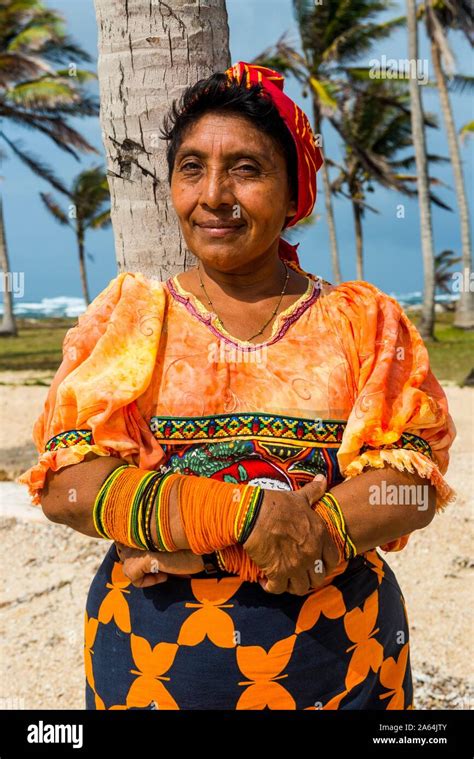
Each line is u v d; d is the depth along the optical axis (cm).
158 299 183
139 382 171
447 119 2634
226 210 173
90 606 194
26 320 4575
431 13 2380
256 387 175
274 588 168
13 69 2445
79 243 4003
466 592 435
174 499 164
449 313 4028
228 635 175
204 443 173
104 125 266
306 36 2570
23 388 1327
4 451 816
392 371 179
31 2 2494
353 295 187
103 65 262
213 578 176
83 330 181
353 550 170
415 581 451
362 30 2503
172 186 181
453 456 714
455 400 1138
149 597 179
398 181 3045
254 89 172
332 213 3083
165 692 178
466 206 2625
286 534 162
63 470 171
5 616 419
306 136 181
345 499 169
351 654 182
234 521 160
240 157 171
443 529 514
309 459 174
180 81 256
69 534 522
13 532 522
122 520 166
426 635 391
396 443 174
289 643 175
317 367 178
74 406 172
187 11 254
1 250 3036
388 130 2892
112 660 185
